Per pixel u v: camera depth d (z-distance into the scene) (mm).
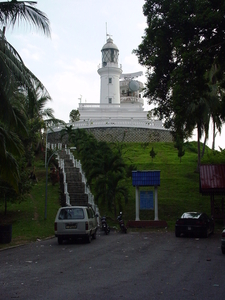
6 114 12359
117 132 53625
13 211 25469
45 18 12883
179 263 10250
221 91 32031
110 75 72750
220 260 10758
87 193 29359
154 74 19562
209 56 16875
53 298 6453
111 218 26125
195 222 18016
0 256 12406
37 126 33562
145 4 18156
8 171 15398
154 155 41500
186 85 16391
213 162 34500
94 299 6371
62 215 15836
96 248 14047
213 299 6355
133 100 76250
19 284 7680
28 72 13539
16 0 12727
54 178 35250
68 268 9562
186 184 34469
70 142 48750
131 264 10133
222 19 15719
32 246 15328
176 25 16922
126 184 34625
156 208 24000
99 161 27844
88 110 66875
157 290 7023
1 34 11734
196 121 32719
